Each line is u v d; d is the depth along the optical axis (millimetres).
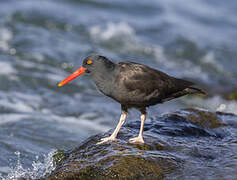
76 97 15242
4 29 20250
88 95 15602
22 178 7918
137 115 14156
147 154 7125
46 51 18688
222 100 16922
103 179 6500
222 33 25109
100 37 22000
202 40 23453
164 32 23906
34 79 15945
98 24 23359
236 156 7336
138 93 7719
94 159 6996
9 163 9195
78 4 25688
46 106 14039
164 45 22391
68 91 15641
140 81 7676
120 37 22453
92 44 20844
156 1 28594
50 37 20453
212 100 16891
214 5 29953
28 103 13961
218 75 19844
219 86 18266
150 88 7758
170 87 8023
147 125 8953
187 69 20031
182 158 7152
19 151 9930
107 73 7785
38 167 8281
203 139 8438
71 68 17578
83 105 14555
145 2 27922
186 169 6754
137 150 7320
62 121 12836
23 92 14820
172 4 28797
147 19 25484
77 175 6543
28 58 17766
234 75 20047
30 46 18953
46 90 15328
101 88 7969
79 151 7664
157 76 7930
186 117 9422
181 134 8570
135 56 20531
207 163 7023
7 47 18500
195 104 16453
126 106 8070
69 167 6730
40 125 12039
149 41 22578
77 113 13844
